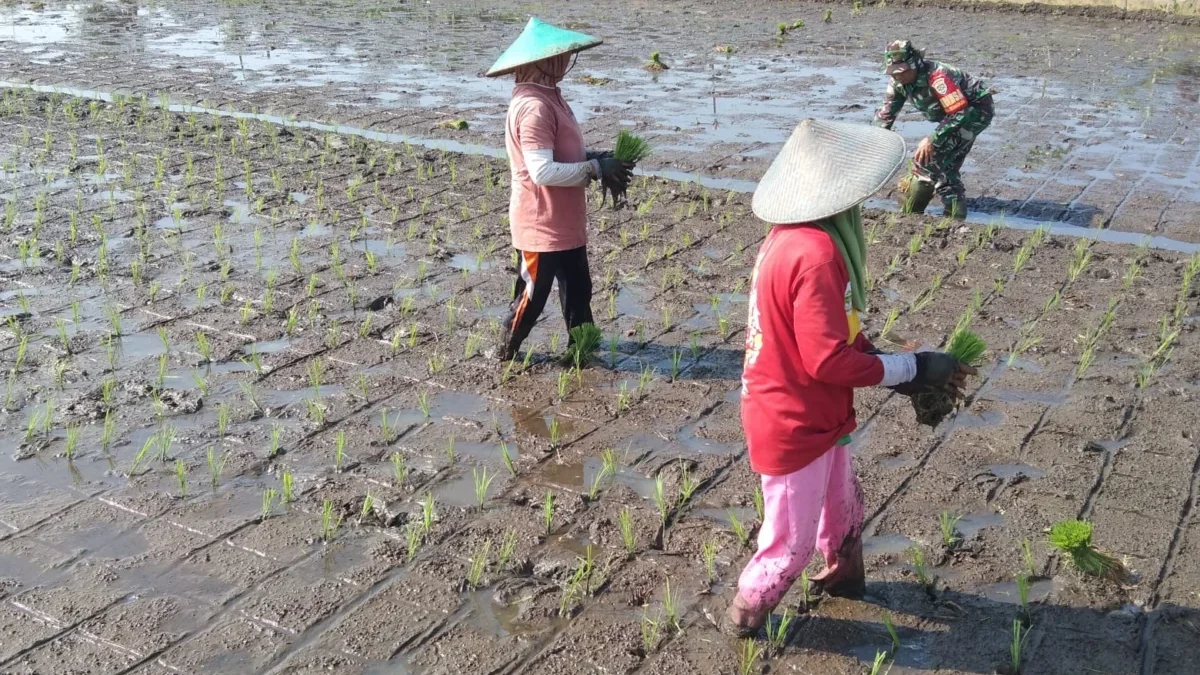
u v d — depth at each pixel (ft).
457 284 23.65
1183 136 36.76
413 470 16.10
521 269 18.88
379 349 20.33
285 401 18.30
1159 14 62.08
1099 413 17.53
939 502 15.11
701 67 50.24
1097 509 14.88
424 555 14.06
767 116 40.04
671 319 21.80
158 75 49.16
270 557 13.99
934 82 27.91
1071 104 41.83
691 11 69.51
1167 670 11.76
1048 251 25.38
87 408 17.84
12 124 38.78
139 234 26.58
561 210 18.40
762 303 10.79
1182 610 12.72
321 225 27.73
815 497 11.35
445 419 17.71
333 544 14.28
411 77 48.55
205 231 27.14
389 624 12.73
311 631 12.61
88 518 14.84
